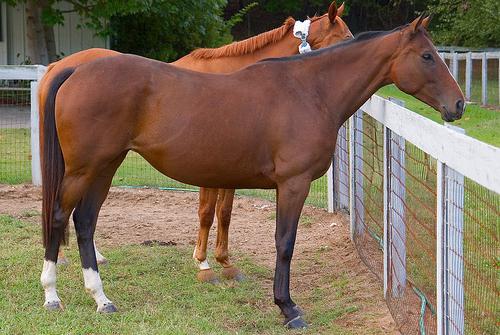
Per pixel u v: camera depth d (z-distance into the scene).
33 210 8.54
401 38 5.14
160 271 6.30
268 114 4.92
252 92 4.96
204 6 19.61
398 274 5.45
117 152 4.91
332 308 5.46
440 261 3.96
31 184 9.98
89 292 5.21
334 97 5.15
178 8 19.03
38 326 4.78
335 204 8.60
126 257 6.66
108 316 5.04
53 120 4.93
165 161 4.97
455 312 3.89
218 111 4.89
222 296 5.65
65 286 5.71
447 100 5.09
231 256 6.91
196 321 4.99
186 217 8.50
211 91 4.93
